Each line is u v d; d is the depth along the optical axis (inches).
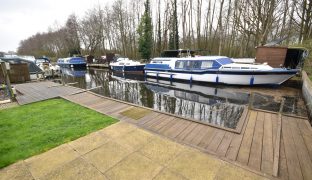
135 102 389.4
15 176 113.7
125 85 593.6
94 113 227.3
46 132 172.2
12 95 297.4
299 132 174.4
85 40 1572.3
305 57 474.9
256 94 409.7
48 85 444.1
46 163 125.6
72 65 1127.6
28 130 177.9
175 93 468.8
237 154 137.3
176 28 1025.5
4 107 261.7
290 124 192.2
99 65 1163.9
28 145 148.8
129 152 137.4
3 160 128.8
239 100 379.6
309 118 260.1
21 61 604.4
